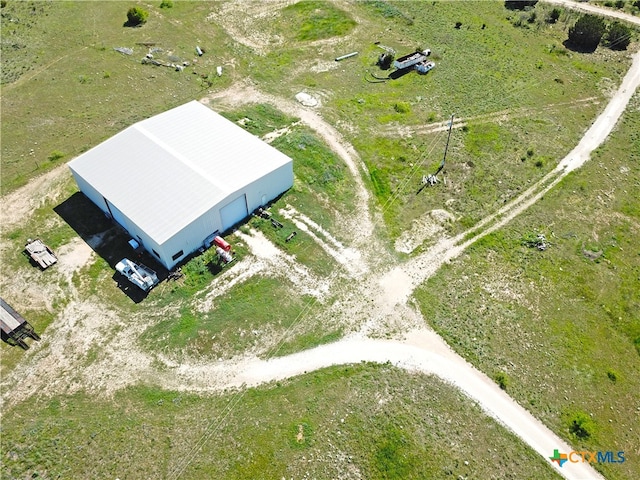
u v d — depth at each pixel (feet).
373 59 232.32
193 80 213.46
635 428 117.19
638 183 178.50
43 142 180.45
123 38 236.02
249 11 262.26
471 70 228.22
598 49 248.52
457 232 158.92
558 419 117.60
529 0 277.23
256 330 130.11
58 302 133.69
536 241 155.94
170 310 133.08
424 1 277.64
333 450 109.09
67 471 103.30
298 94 209.26
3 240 147.95
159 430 110.52
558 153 188.14
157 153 155.02
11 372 119.55
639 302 142.00
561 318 137.90
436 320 135.23
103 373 120.26
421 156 183.21
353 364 124.98
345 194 168.25
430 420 115.14
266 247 149.89
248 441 109.60
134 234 145.89
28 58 220.84
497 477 107.34
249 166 155.22
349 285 142.31
